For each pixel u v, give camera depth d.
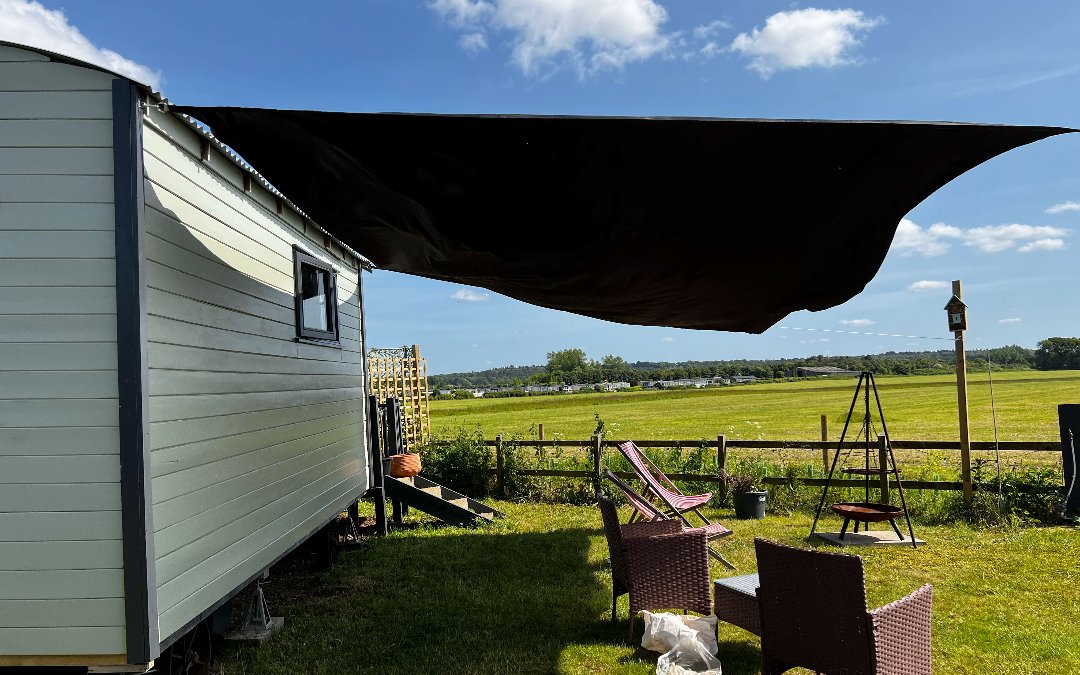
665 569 4.19
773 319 5.65
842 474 8.41
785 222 3.30
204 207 3.62
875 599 4.80
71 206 2.83
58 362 2.81
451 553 6.46
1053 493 7.28
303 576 5.82
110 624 2.78
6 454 2.80
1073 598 4.77
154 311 2.99
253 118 2.52
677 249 3.67
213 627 3.84
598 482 8.86
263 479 4.30
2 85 2.85
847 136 2.52
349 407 6.71
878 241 3.44
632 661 3.94
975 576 5.30
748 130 2.49
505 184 3.06
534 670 3.84
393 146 2.73
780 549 3.12
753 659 3.94
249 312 4.23
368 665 3.97
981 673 3.64
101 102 2.85
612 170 2.88
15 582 2.80
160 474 2.96
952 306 7.55
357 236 4.04
